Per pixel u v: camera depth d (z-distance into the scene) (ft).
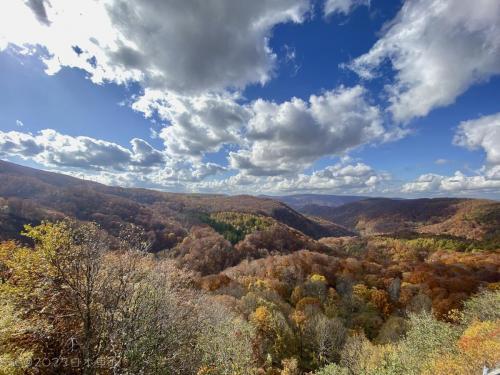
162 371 35.86
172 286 50.47
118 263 39.11
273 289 204.13
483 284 178.09
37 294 35.24
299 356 127.95
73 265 35.86
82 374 31.50
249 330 90.79
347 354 107.14
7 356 28.86
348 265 260.62
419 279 209.87
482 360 44.60
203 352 50.62
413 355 63.36
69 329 35.94
